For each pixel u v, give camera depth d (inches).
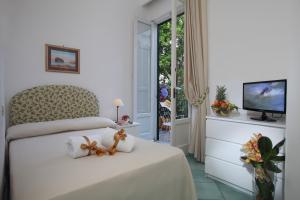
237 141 87.7
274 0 95.3
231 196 84.4
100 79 137.6
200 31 125.4
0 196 53.3
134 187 52.5
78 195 42.9
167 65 185.2
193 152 130.6
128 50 151.6
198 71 125.5
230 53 113.9
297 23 63.4
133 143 71.6
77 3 125.7
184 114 138.9
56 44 118.3
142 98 163.8
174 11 121.0
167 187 61.3
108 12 139.9
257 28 101.9
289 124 66.0
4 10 98.0
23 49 107.7
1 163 56.9
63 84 121.4
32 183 45.8
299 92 63.7
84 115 125.6
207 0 124.5
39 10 112.0
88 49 131.3
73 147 63.3
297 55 63.7
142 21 157.2
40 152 68.9
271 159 70.3
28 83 109.7
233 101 112.7
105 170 52.7
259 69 101.5
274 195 75.3
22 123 104.9
